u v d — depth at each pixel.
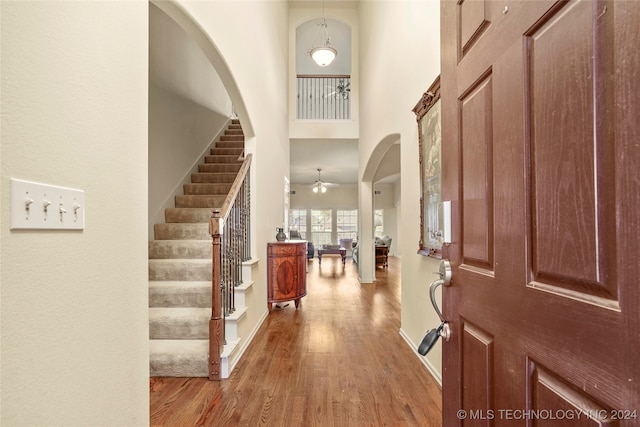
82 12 0.92
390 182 11.89
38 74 0.77
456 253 1.01
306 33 8.51
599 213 0.51
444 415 1.08
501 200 0.76
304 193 12.17
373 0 4.65
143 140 1.26
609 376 0.48
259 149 3.65
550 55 0.61
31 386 0.74
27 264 0.73
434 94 2.23
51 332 0.79
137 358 1.19
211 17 2.24
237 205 3.00
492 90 0.80
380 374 2.33
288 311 4.11
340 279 6.69
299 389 2.12
